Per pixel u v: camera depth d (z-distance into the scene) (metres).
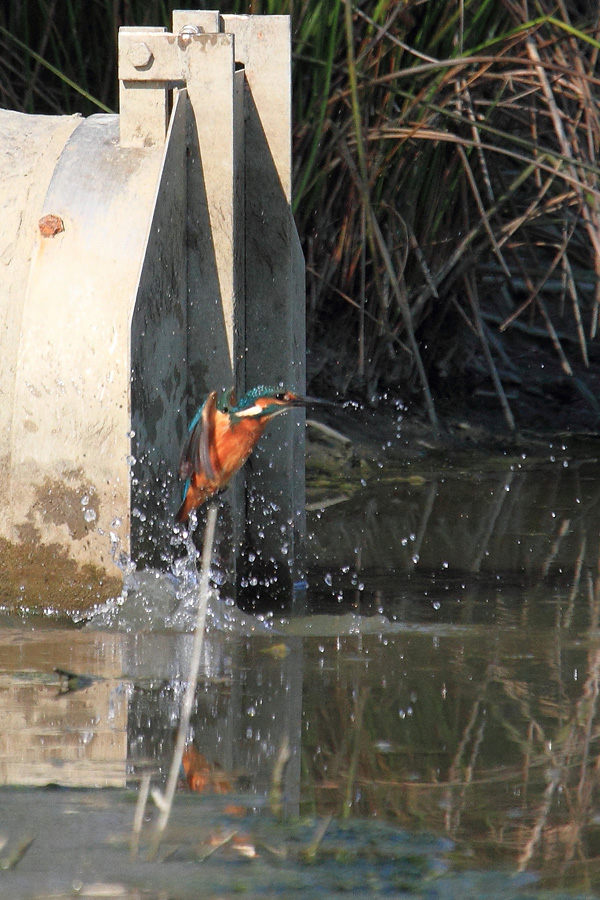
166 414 7.72
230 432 7.16
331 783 4.95
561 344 15.62
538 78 12.61
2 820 4.45
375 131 12.16
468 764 5.19
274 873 4.08
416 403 13.96
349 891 3.97
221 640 7.19
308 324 13.26
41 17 12.41
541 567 8.98
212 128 7.74
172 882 3.99
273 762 5.17
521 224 13.05
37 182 7.68
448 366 14.36
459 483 11.73
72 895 3.87
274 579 8.40
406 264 13.41
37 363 7.32
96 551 7.36
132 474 7.23
